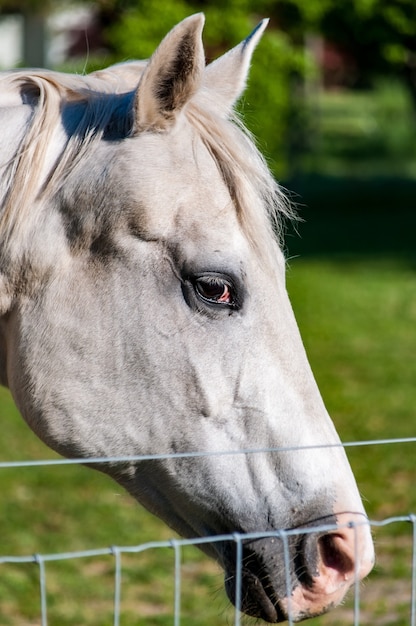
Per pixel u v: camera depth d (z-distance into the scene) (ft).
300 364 11.71
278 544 11.30
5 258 11.78
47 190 11.69
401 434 32.04
